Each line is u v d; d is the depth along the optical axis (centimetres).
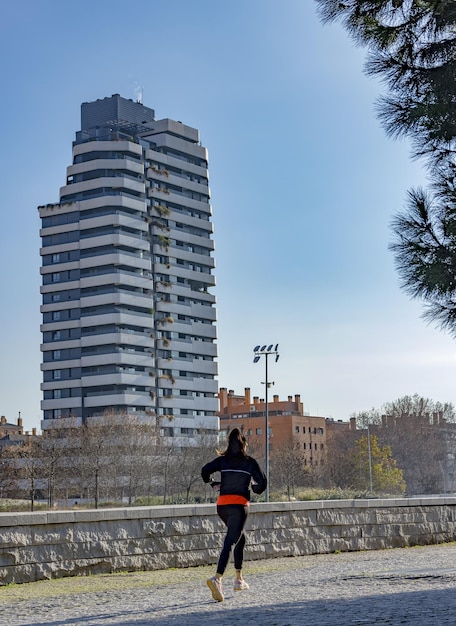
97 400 15138
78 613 941
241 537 1117
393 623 742
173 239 16488
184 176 17050
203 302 17138
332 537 1772
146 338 15638
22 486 11350
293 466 12219
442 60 1160
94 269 15562
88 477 10062
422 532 1973
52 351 15712
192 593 1106
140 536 1451
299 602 941
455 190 1142
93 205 15425
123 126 16612
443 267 1122
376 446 13662
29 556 1292
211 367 16950
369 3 1145
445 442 15888
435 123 1108
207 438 11600
